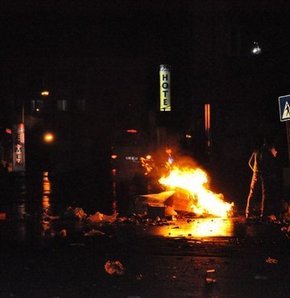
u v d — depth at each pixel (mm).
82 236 15125
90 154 84312
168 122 49281
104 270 11000
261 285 9812
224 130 35250
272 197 18812
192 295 9219
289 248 12953
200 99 36906
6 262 11875
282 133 32000
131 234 15211
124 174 51625
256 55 34938
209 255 12203
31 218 19562
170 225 16891
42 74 85062
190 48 40156
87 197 29562
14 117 61562
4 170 54000
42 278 10461
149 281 10125
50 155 80688
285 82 33438
